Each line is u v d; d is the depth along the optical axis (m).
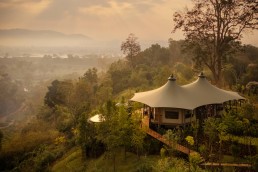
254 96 45.84
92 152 31.70
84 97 69.94
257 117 33.25
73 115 55.84
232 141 25.98
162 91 32.50
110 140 26.88
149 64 103.25
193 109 29.73
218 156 24.28
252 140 26.20
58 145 46.88
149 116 32.19
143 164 23.73
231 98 34.06
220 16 45.81
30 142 54.56
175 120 30.75
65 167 33.41
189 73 75.06
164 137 26.98
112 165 27.58
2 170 49.47
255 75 66.69
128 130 26.91
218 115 34.50
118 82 86.62
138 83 81.25
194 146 26.34
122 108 28.00
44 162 38.09
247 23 45.12
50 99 77.44
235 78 65.38
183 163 23.78
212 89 34.75
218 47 47.03
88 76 95.94
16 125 111.38
